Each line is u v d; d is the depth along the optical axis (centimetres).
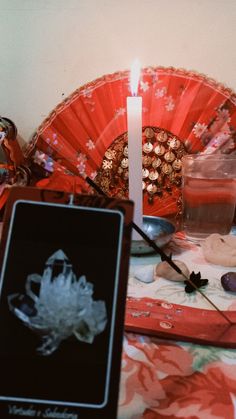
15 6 68
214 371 34
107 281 26
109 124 69
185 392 31
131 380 32
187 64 69
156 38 68
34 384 25
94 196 27
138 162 53
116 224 27
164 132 69
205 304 44
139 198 54
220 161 61
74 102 68
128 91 67
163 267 50
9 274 26
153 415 29
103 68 70
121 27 68
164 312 41
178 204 71
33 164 71
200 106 68
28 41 70
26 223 27
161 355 36
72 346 26
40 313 26
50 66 71
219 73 70
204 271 53
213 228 63
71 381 25
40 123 74
